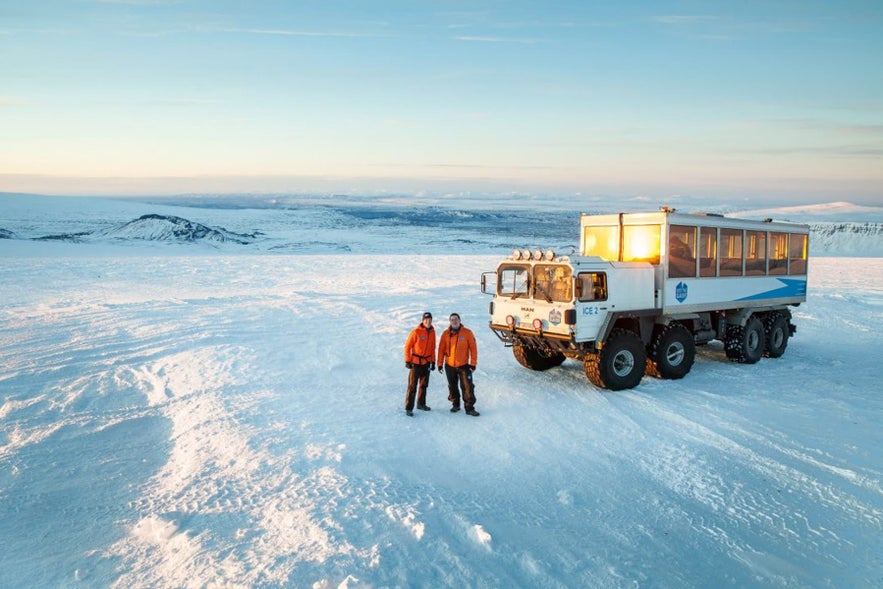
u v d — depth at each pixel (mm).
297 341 13602
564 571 4652
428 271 45688
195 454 7234
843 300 22312
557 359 11867
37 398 9594
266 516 5426
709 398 9625
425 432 7906
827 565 4980
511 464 6898
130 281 36656
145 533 5418
